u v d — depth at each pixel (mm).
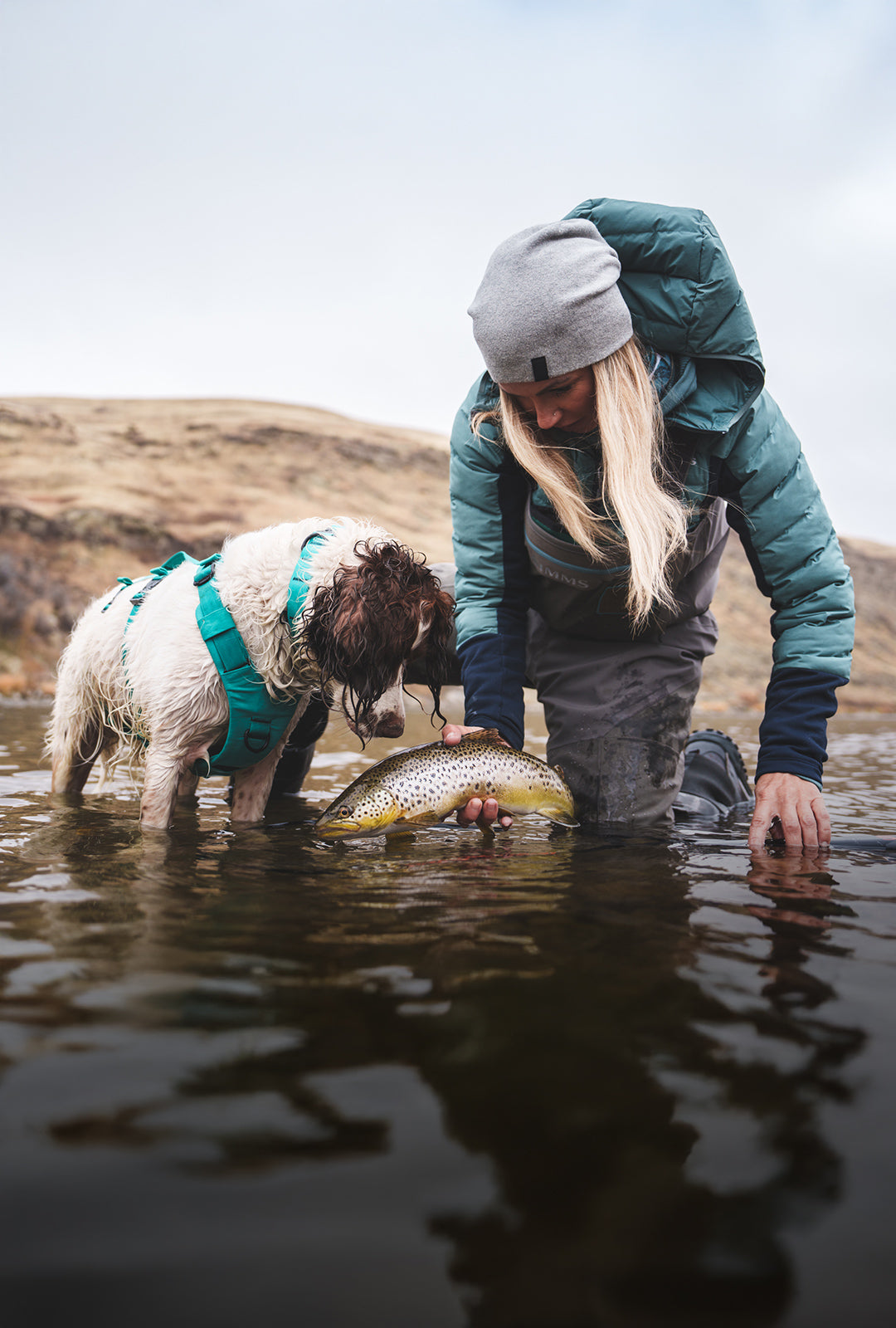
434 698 2953
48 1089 1048
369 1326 698
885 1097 1060
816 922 1873
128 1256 775
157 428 31875
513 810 3021
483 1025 1259
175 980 1416
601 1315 713
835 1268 768
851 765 6039
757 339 2680
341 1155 922
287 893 2041
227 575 2922
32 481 23969
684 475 2834
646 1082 1089
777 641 2973
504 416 2816
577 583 3184
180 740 2988
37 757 4980
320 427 36875
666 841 2924
